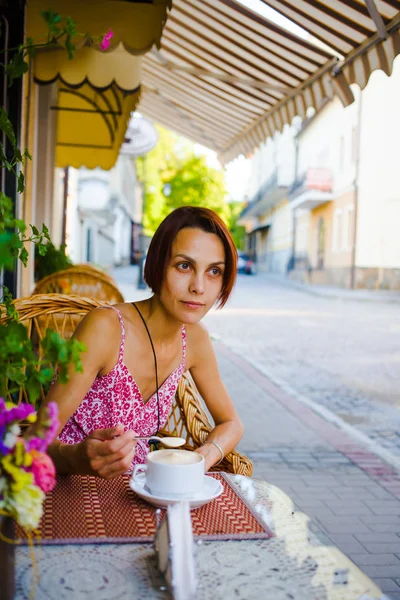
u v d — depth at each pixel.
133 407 1.86
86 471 1.53
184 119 7.82
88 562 1.18
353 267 26.53
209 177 40.88
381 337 12.61
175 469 1.44
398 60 25.17
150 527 1.34
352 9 3.40
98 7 3.75
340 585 1.14
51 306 2.48
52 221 8.94
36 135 7.11
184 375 2.25
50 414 0.97
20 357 1.05
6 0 3.61
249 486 1.67
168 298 1.69
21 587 1.08
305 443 5.24
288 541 1.32
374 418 6.21
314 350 10.62
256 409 6.36
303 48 4.28
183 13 4.66
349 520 3.71
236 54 4.98
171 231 1.66
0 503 0.93
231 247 1.69
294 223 37.72
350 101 4.21
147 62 6.13
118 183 34.47
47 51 5.05
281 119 5.67
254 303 20.22
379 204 26.14
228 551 1.26
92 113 8.13
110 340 1.77
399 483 4.37
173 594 1.06
